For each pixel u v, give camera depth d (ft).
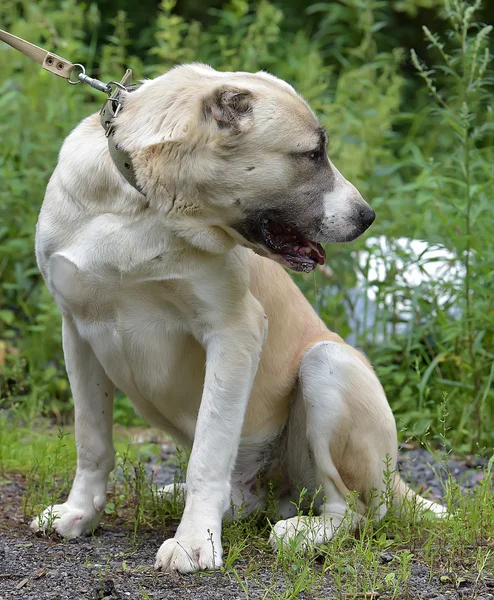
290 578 14.28
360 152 29.86
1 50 32.55
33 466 18.95
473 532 16.25
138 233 14.94
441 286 26.35
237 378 15.46
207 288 15.23
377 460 17.25
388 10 50.88
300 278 28.02
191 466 15.26
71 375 16.60
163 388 16.49
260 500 17.83
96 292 15.44
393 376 26.35
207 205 15.07
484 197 26.50
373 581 13.99
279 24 49.14
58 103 31.30
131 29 50.78
